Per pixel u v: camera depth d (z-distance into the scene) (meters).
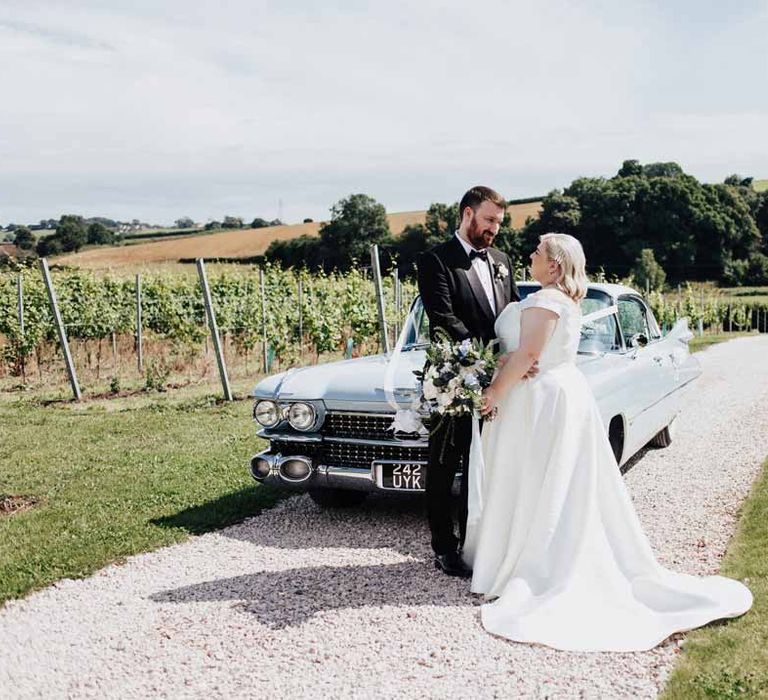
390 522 5.75
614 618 3.92
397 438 5.33
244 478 6.90
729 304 44.97
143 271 21.17
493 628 3.88
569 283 4.43
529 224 68.56
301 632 3.94
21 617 4.18
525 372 4.33
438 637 3.86
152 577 4.72
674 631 3.80
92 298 17.02
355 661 3.62
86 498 6.38
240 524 5.77
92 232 63.75
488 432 4.60
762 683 3.25
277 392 5.63
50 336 16.45
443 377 4.38
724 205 70.06
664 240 66.81
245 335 17.50
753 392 11.58
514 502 4.38
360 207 56.22
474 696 3.29
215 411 10.58
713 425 9.09
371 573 4.74
